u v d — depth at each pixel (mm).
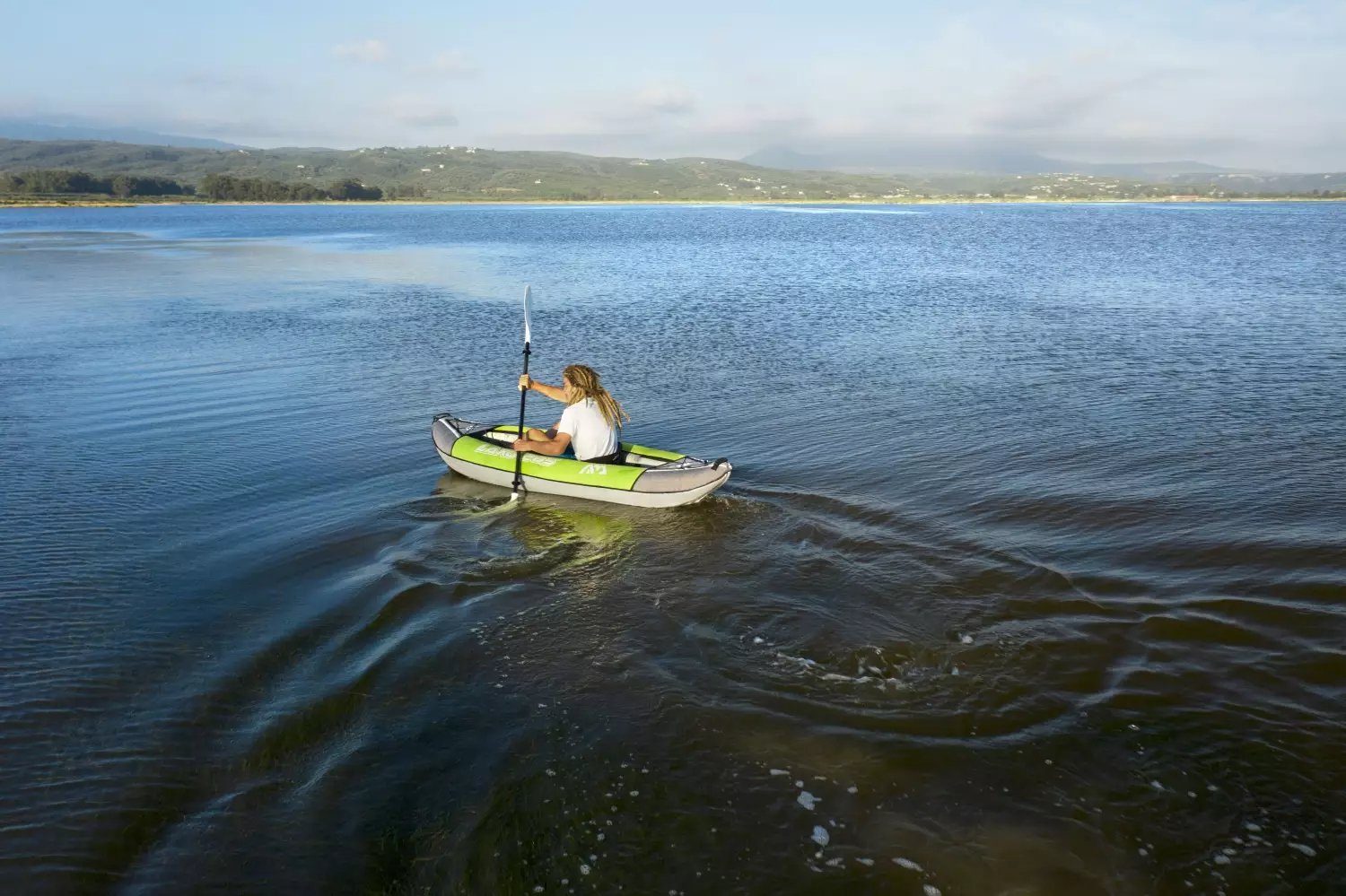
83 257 37531
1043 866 3990
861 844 4125
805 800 4410
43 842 4109
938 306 22375
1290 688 5336
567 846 4117
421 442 10742
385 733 4980
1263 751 4766
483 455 9289
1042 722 5039
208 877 3930
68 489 8922
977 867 3984
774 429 11219
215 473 9516
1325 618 6129
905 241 51750
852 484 9117
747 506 8547
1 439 10648
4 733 4914
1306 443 10180
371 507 8586
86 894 3818
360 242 50062
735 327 19047
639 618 6312
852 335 17969
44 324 19328
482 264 35469
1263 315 20203
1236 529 7715
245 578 6961
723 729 4980
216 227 68875
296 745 4871
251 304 22906
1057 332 18203
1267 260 35969
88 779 4551
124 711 5152
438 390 13453
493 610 6449
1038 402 12352
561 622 6270
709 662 5703
